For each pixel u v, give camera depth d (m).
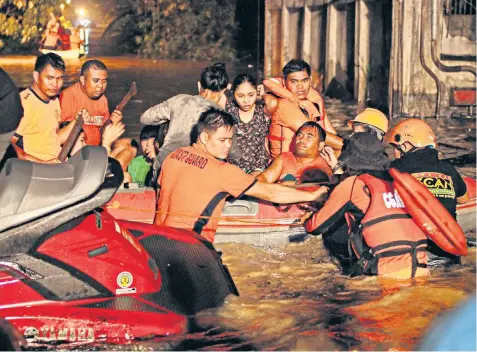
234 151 6.86
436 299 4.94
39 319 3.89
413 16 12.66
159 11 27.08
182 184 5.43
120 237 4.23
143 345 4.02
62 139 6.90
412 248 5.22
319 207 6.24
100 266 4.05
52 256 3.98
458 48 12.93
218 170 5.41
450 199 5.59
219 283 4.58
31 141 6.64
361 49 14.11
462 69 12.88
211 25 26.69
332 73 15.60
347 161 5.45
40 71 6.57
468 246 6.07
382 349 4.23
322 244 6.19
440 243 5.18
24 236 3.90
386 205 5.26
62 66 6.62
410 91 12.86
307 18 16.62
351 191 5.34
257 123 6.98
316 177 6.43
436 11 12.61
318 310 4.77
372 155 5.41
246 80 6.81
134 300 4.11
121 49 29.23
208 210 5.40
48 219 3.92
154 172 6.23
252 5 26.52
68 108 7.13
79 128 6.53
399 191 5.12
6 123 3.98
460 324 4.57
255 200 6.22
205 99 6.29
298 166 6.46
